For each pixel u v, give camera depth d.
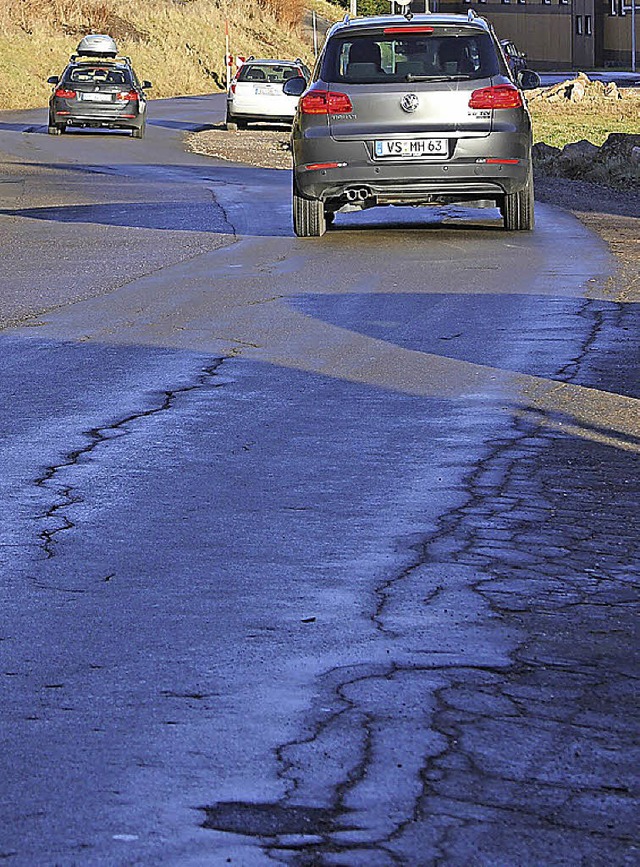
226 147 38.75
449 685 5.14
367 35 18.58
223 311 13.42
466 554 6.65
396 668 5.30
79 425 9.20
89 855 3.97
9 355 11.49
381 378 10.54
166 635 5.65
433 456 8.43
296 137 18.70
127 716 4.88
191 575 6.38
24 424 9.23
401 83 18.27
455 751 4.60
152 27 84.31
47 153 35.50
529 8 116.69
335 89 18.38
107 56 60.03
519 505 7.44
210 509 7.39
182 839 4.05
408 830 4.10
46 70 69.75
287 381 10.46
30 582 6.29
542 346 11.68
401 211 22.61
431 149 18.28
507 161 18.41
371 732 4.75
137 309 13.62
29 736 4.72
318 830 4.11
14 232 20.23
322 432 9.01
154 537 6.93
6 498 7.60
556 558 6.59
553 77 93.69
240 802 4.27
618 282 15.02
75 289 14.98
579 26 120.50
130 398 9.95
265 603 6.01
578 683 5.17
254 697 5.04
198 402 9.82
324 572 6.41
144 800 4.29
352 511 7.35
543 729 4.77
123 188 26.97
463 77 18.31
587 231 19.62
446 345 11.75
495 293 14.33
